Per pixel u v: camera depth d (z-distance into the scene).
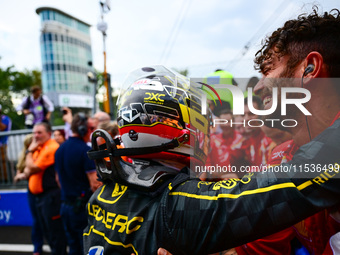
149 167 0.70
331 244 0.59
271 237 0.75
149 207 0.63
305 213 0.47
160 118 0.70
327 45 0.58
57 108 38.31
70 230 2.44
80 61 55.62
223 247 0.53
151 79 0.77
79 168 2.36
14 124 20.20
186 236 0.56
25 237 3.75
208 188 0.58
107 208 0.70
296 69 0.62
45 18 50.94
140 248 0.61
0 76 32.50
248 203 0.50
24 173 3.12
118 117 0.78
